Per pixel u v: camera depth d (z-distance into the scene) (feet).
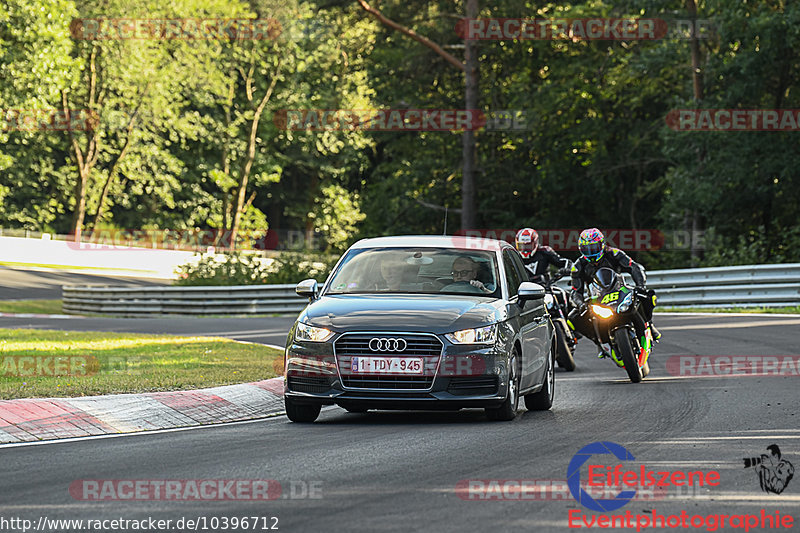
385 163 584.81
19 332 242.99
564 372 178.09
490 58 523.29
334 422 118.93
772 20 354.74
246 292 396.57
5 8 554.05
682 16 410.93
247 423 119.24
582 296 165.37
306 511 70.23
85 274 626.64
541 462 88.74
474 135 475.31
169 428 115.24
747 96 371.35
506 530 64.85
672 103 419.74
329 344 112.68
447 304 116.67
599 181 485.56
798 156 364.79
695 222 424.87
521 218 532.32
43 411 112.98
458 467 86.58
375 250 129.29
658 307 314.76
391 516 68.54
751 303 297.33
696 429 106.93
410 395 111.14
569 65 492.95
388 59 529.45
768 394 135.23
